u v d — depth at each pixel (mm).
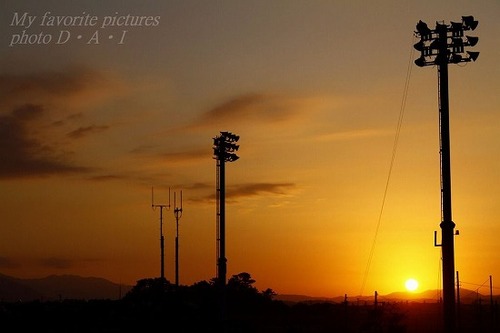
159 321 90688
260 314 130250
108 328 86188
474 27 49312
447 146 48500
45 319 91750
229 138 71875
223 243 70812
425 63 49844
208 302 101188
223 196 71438
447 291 46812
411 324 112812
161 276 105375
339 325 106625
